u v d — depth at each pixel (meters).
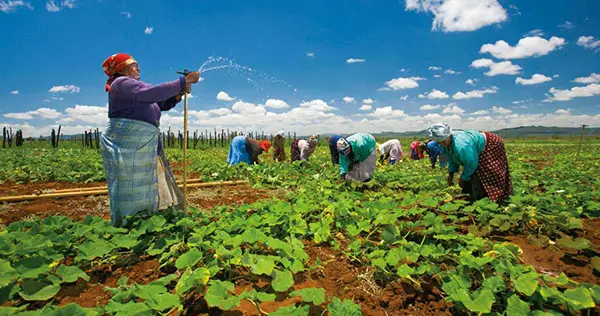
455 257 3.08
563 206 4.49
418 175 8.30
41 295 2.27
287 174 8.68
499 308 2.41
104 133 3.56
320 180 7.46
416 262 3.12
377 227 4.02
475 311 2.18
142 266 3.07
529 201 4.61
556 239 3.58
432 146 10.80
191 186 7.14
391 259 2.89
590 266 3.13
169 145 30.28
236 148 10.17
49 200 5.80
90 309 2.03
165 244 3.21
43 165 9.55
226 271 2.92
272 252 3.30
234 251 2.89
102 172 8.27
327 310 2.42
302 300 2.52
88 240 3.25
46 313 1.88
